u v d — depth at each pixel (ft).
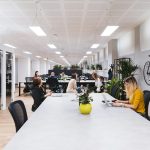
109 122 8.02
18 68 65.67
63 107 11.13
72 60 115.55
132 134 6.55
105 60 49.16
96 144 5.68
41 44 44.73
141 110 11.73
